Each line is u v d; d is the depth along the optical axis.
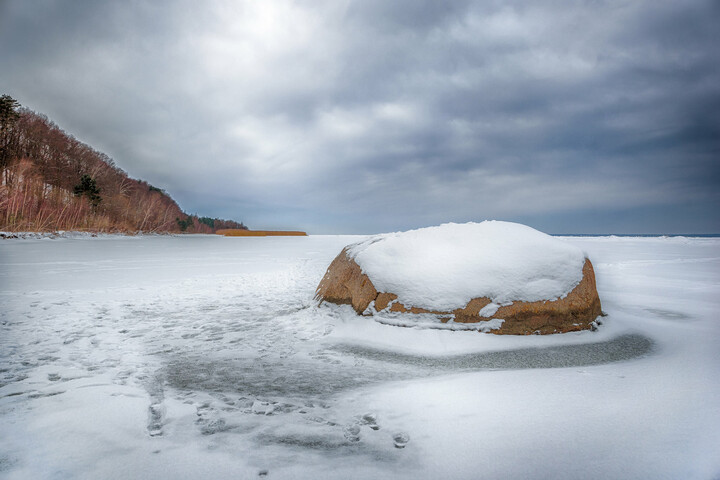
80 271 10.76
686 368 3.32
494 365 3.57
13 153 43.34
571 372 3.29
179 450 2.03
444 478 1.77
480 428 2.27
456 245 5.14
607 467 1.83
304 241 33.97
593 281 4.86
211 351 4.04
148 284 8.69
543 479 1.75
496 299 4.45
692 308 5.98
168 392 2.90
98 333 4.70
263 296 7.39
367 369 3.50
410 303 4.65
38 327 4.91
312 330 4.84
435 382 3.12
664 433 2.14
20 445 2.07
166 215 70.44
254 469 1.85
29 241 25.50
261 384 3.10
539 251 4.82
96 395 2.80
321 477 1.78
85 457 1.95
